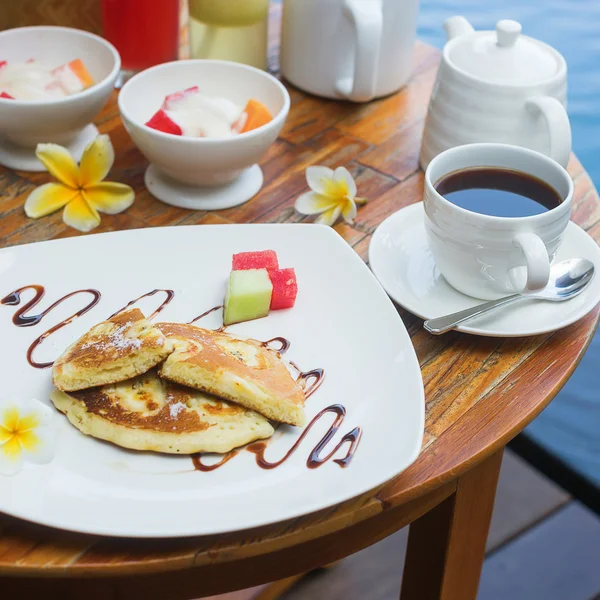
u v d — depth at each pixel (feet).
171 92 3.31
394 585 4.01
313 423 2.62
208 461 2.54
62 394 2.62
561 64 3.17
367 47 3.33
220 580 2.60
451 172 2.95
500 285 2.86
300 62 3.55
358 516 2.54
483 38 3.22
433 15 5.82
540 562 4.11
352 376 2.71
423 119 3.54
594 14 6.00
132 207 3.16
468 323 2.83
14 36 3.34
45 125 3.16
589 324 2.90
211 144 3.02
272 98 3.27
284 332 2.80
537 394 2.76
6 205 3.14
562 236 2.84
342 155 3.38
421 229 3.07
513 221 2.74
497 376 2.79
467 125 3.17
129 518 2.44
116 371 2.60
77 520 2.43
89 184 3.13
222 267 2.92
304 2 3.43
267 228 2.97
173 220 3.13
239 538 2.50
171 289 2.88
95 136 3.35
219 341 2.71
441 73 3.20
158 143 3.04
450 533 2.90
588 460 4.53
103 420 2.55
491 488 2.89
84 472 2.51
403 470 2.51
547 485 4.42
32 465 2.51
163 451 2.53
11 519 2.50
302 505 2.46
